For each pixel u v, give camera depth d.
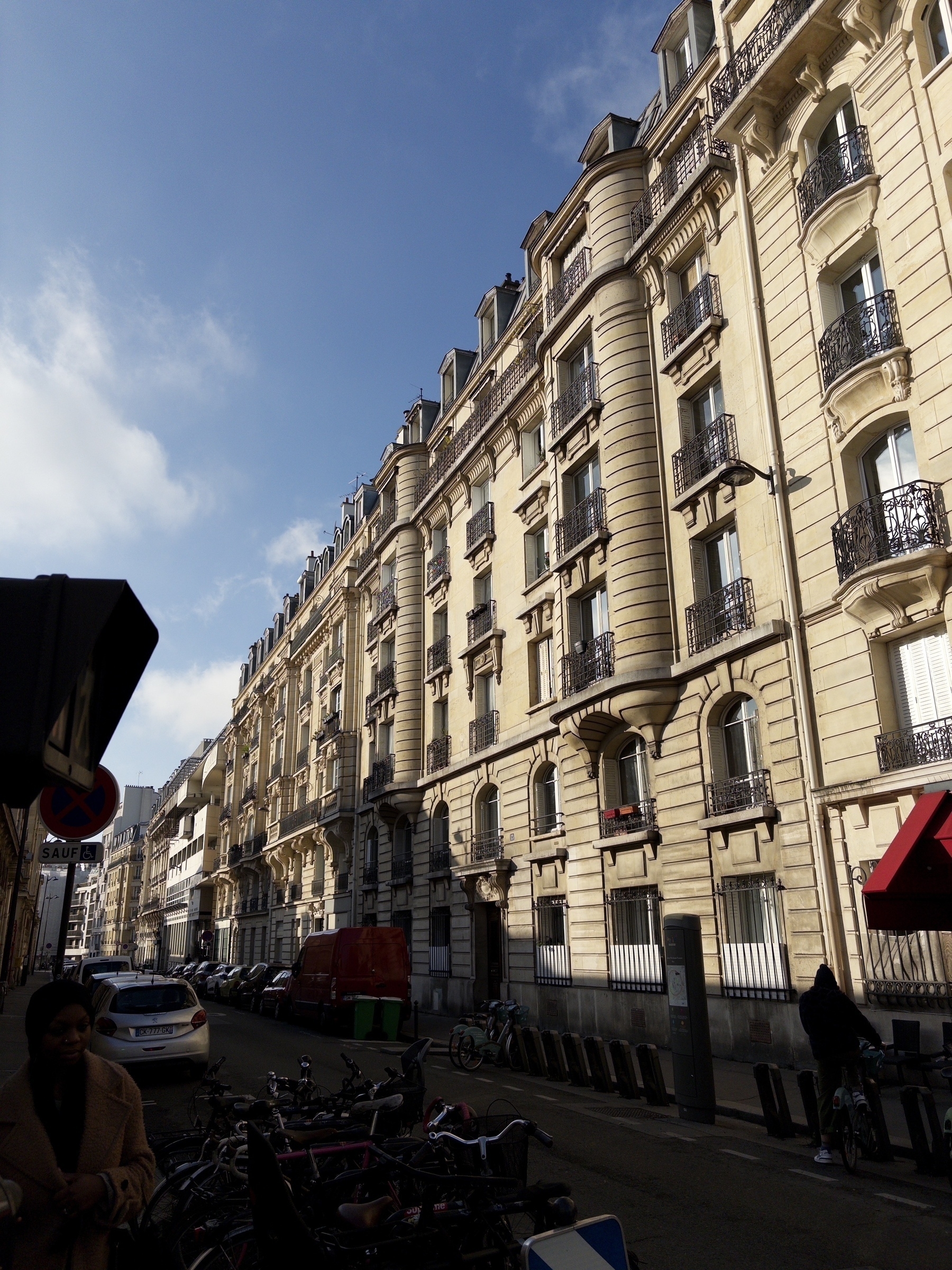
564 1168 8.20
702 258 19.11
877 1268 5.80
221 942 65.06
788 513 15.54
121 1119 3.11
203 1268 4.57
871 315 14.25
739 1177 7.97
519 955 22.50
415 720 30.94
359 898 35.41
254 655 66.38
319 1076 13.36
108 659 2.67
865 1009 12.81
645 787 18.92
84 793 2.52
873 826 13.17
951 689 12.61
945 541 12.57
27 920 56.72
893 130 14.34
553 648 23.20
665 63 21.45
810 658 14.76
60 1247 2.84
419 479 33.56
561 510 22.17
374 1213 4.32
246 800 59.09
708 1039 10.51
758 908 15.46
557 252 23.77
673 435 18.92
